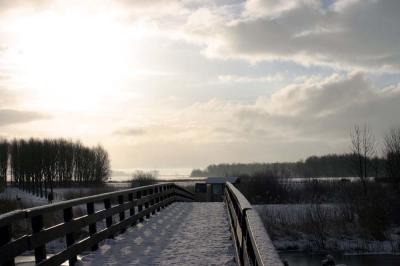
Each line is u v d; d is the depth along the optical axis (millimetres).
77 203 9164
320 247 40094
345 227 42875
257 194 62844
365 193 49750
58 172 118688
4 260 5770
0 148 120750
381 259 36250
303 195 60406
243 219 5840
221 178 52906
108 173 130500
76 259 9188
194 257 9938
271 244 3494
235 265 9078
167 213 20312
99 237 10859
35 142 108688
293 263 35781
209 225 15758
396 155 53250
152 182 81625
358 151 59625
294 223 43625
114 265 9117
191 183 78938
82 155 124688
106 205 12133
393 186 52094
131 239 12484
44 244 7344
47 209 7477
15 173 122188
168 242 11969
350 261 35844
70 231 8672
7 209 44094
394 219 44469
